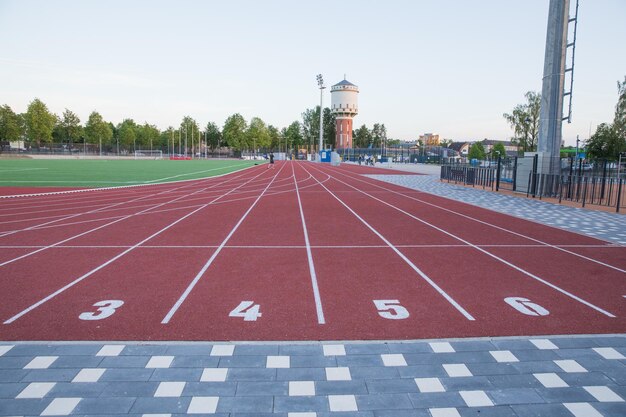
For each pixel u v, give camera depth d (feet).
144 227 35.99
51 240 30.50
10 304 17.87
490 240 32.24
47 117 289.12
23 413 10.73
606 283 21.80
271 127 442.50
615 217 44.98
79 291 19.52
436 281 21.72
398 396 11.68
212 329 15.62
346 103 271.90
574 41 63.62
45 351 13.84
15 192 61.87
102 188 69.77
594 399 11.73
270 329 15.69
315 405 11.21
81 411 10.84
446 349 14.35
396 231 35.47
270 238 31.96
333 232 34.68
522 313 17.58
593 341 15.15
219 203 53.26
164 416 10.68
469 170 88.53
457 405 11.34
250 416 10.72
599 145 144.05
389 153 306.76
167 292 19.53
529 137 152.56
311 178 105.70
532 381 12.55
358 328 15.87
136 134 396.57
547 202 58.49
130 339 14.76
